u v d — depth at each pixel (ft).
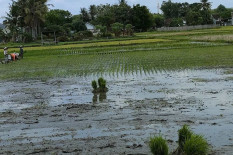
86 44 183.32
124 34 263.29
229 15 407.03
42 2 260.83
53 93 50.29
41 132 29.78
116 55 112.47
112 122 31.73
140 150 23.84
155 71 68.33
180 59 87.30
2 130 31.12
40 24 288.51
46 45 200.54
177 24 371.97
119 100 42.22
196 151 19.83
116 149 24.31
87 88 52.85
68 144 26.02
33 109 39.75
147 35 253.03
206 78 56.18
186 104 37.73
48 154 24.11
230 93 42.68
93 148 24.79
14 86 59.67
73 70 78.07
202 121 30.40
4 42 282.56
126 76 63.72
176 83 52.80
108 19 309.42
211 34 200.03
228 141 24.90
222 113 32.94
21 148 25.73
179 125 29.55
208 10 365.81
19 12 262.67
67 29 297.12
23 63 104.01
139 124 30.55
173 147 24.00
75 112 36.81
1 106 42.80
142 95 44.65
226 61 77.92
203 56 91.09
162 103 38.86
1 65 102.42
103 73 69.82
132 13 340.59
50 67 87.71
